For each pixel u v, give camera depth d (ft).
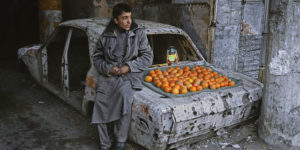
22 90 17.19
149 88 10.30
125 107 9.37
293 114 10.25
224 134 11.75
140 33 10.14
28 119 13.23
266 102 10.91
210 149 10.64
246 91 10.87
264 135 11.18
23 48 18.35
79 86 15.88
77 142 11.22
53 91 14.94
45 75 15.84
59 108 14.55
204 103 9.57
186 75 11.51
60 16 23.16
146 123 9.03
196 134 9.77
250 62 17.98
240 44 17.08
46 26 22.94
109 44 9.91
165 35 14.87
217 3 15.10
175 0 17.69
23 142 11.10
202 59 13.66
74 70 16.15
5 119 13.17
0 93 16.58
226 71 12.97
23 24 31.89
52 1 22.47
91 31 11.77
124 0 22.06
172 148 9.87
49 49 16.47
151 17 20.26
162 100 9.25
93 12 23.65
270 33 10.49
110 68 9.75
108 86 9.84
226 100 10.16
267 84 10.78
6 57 25.63
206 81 10.82
